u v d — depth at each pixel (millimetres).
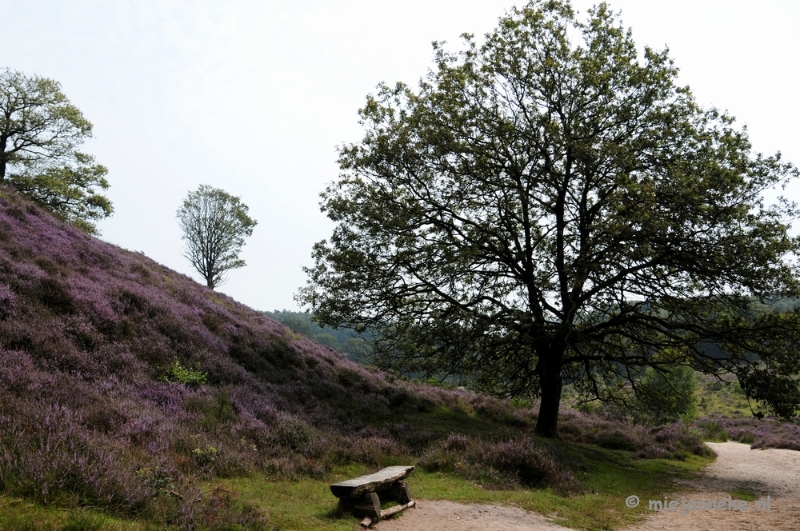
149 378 11539
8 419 6230
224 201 55656
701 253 15227
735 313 17328
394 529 6477
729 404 54406
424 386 27281
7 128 37781
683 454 21031
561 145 15602
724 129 17172
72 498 4723
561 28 17875
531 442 12188
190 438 8539
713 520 8945
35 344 10234
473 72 18312
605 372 21688
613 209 15531
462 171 17672
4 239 14938
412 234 17938
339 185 19172
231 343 17688
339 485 6652
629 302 18094
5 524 3938
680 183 14227
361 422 15242
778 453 24719
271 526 5621
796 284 14648
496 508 8242
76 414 7516
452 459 11375
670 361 18172
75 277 14977
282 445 10430
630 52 17812
